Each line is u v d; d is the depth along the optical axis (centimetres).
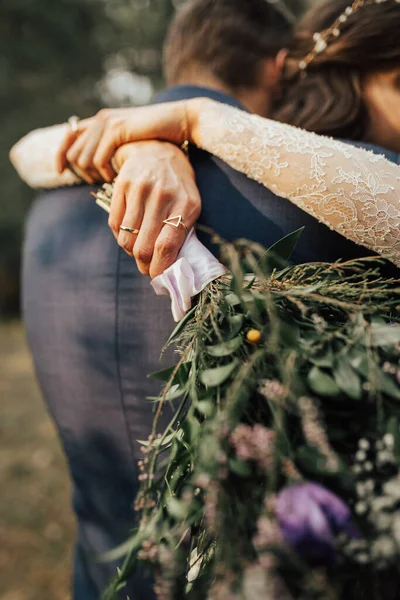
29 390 551
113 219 90
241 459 66
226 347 74
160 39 1173
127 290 97
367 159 85
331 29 110
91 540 113
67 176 105
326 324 74
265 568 59
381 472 67
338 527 61
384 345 72
